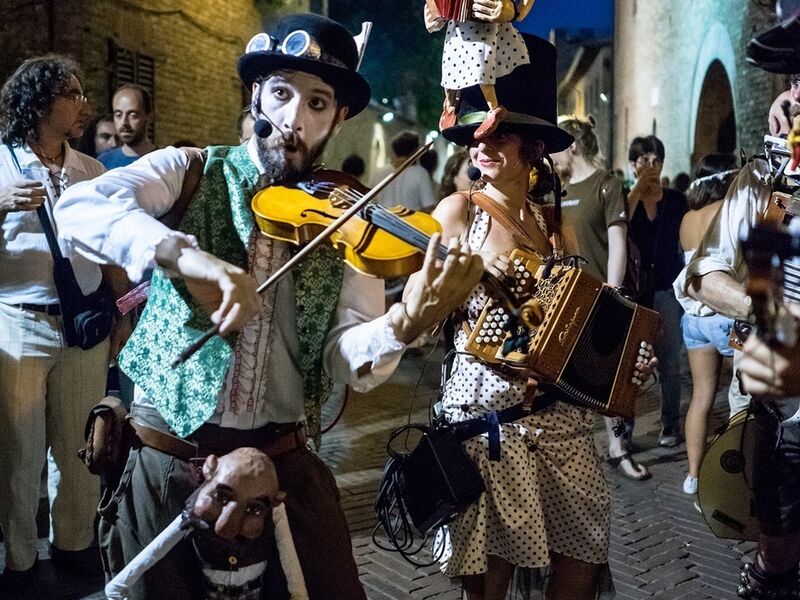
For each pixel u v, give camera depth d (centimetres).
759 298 202
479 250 289
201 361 226
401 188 906
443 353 986
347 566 245
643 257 602
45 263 396
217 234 233
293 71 232
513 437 285
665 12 2330
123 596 229
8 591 400
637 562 435
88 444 241
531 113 291
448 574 297
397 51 3072
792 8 258
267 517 228
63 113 395
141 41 1183
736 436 354
